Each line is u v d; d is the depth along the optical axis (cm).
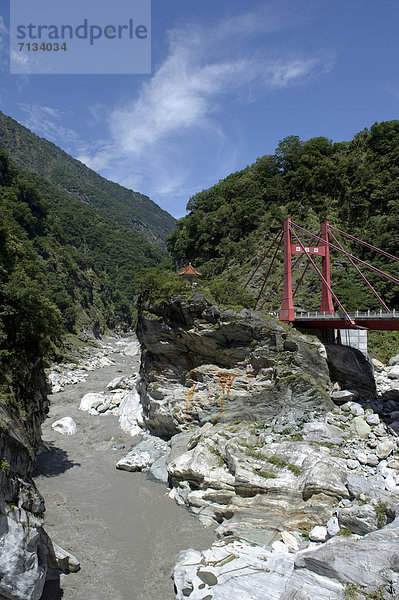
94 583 2161
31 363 3061
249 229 9400
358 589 1716
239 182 10556
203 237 10294
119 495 3128
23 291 2948
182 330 4050
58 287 10650
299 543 2280
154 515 2856
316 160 9625
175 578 2080
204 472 2973
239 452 3031
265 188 9962
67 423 4550
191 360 4184
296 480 2656
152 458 3725
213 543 2405
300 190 9400
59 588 2111
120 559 2370
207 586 1939
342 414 3516
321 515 2416
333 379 3962
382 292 6869
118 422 4856
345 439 3123
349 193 8769
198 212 10862
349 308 6538
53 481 3325
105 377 7369
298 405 3575
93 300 14038
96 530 2658
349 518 2220
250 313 3866
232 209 10044
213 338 3916
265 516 2550
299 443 3022
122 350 11069
